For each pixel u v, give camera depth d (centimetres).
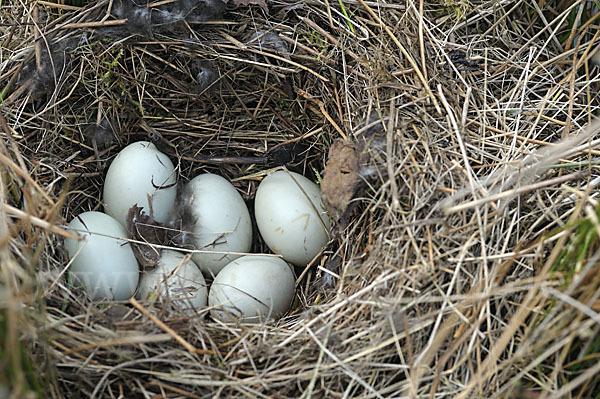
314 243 60
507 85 62
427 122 58
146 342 53
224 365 54
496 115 59
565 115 60
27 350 50
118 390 53
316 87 63
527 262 54
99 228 58
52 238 56
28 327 49
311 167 65
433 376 52
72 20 61
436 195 55
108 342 52
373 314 54
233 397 52
